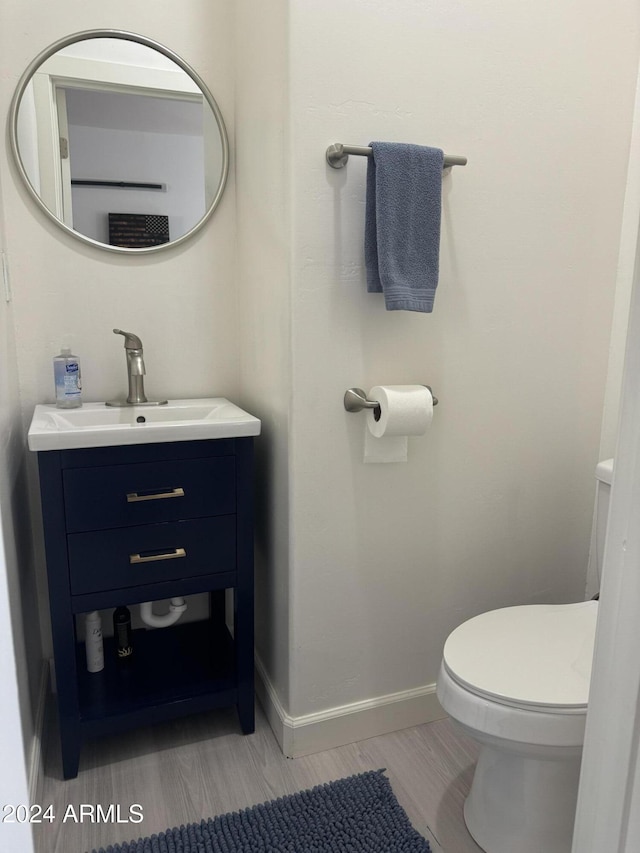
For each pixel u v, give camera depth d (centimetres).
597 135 167
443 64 147
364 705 171
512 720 118
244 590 165
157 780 156
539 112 158
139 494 149
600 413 185
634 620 60
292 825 142
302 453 151
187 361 194
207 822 143
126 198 179
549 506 184
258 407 177
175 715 164
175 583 157
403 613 171
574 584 193
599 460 188
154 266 185
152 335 189
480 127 153
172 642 192
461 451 169
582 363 179
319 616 161
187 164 183
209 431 151
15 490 155
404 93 144
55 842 138
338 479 156
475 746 171
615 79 165
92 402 184
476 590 180
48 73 167
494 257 162
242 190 180
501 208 160
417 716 179
